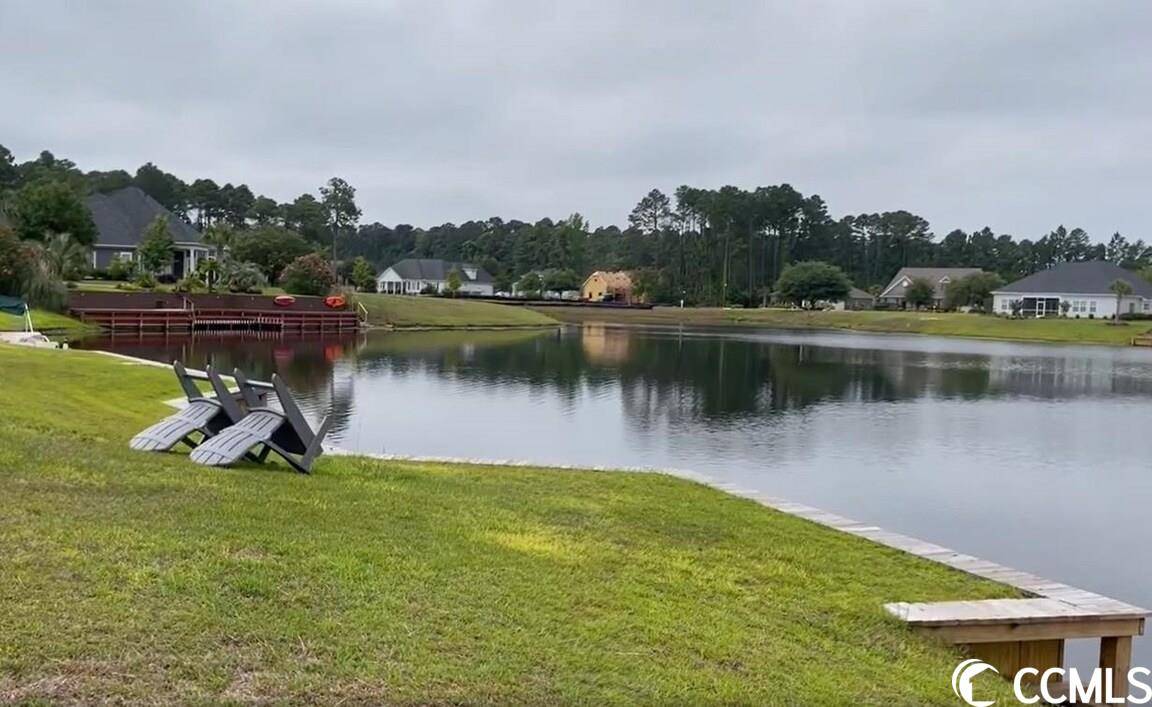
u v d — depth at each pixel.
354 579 5.52
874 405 25.97
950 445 19.42
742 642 5.59
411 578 5.72
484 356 39.66
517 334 58.84
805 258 120.12
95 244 60.28
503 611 5.36
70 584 4.84
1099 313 85.00
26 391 14.84
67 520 6.00
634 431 19.77
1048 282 88.50
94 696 3.74
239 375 9.74
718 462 16.39
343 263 96.19
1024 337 67.75
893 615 6.78
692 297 109.62
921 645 6.45
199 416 9.90
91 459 8.24
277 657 4.29
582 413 22.47
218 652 4.25
